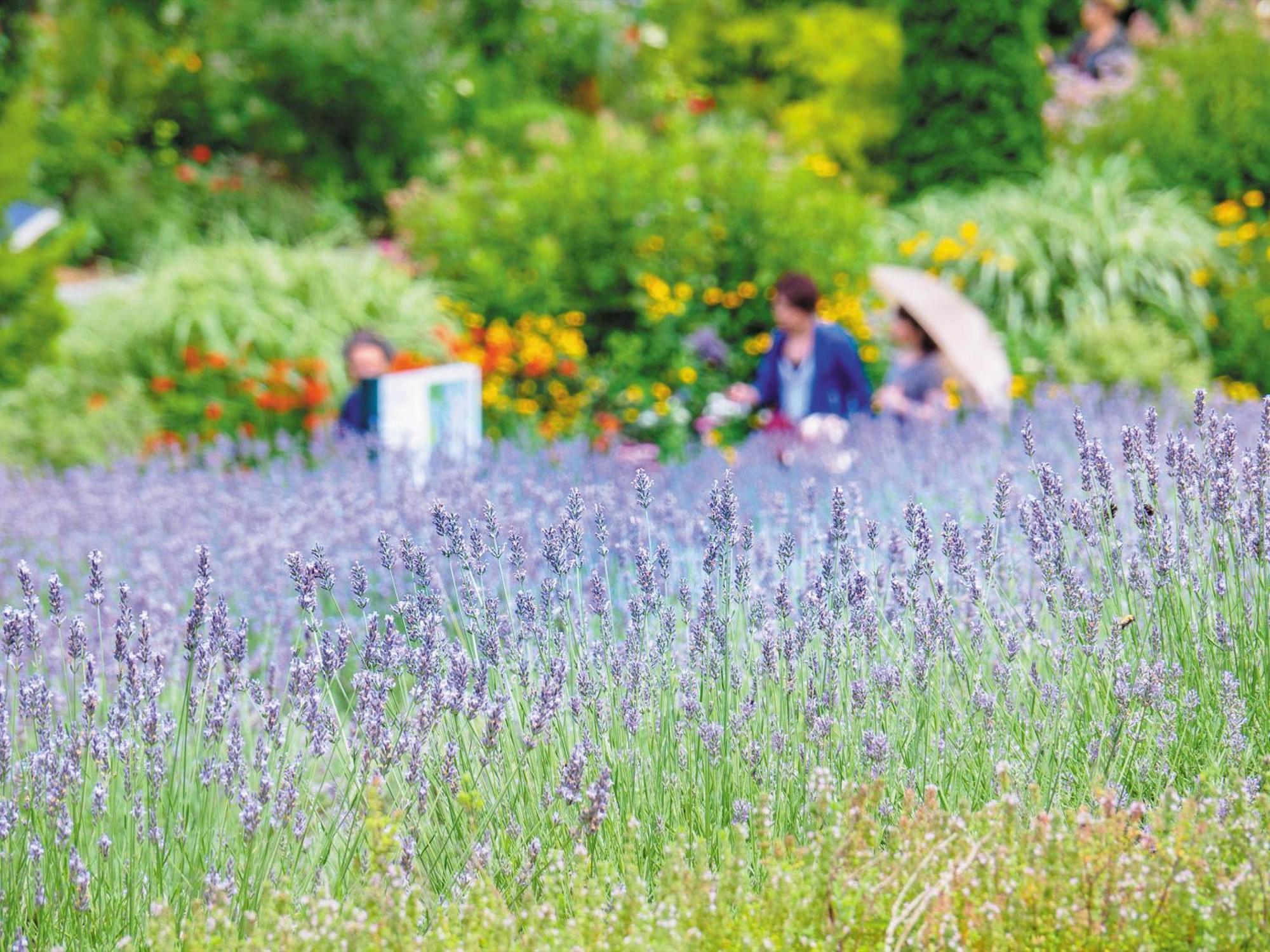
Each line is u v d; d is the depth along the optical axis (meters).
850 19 25.69
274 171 22.94
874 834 4.19
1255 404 10.41
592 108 26.34
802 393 12.06
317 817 4.92
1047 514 5.23
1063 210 18.94
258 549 7.52
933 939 3.79
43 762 4.46
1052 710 4.98
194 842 4.74
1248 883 3.75
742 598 5.46
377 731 4.54
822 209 16.81
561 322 15.98
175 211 20.94
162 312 14.72
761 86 26.53
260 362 14.48
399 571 7.55
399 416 10.18
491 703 4.73
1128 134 21.11
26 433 12.70
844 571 5.34
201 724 4.96
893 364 13.17
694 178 16.36
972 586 5.34
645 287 16.00
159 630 6.60
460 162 19.16
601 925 3.89
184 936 4.09
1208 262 18.09
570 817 4.61
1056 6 29.31
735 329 16.25
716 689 5.13
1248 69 20.66
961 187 21.02
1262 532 5.07
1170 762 4.90
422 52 23.20
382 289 15.77
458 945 3.84
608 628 5.16
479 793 4.48
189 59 23.03
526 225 16.36
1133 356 15.61
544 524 7.28
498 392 14.96
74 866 4.24
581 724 4.92
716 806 4.79
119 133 21.69
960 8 20.77
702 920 3.86
